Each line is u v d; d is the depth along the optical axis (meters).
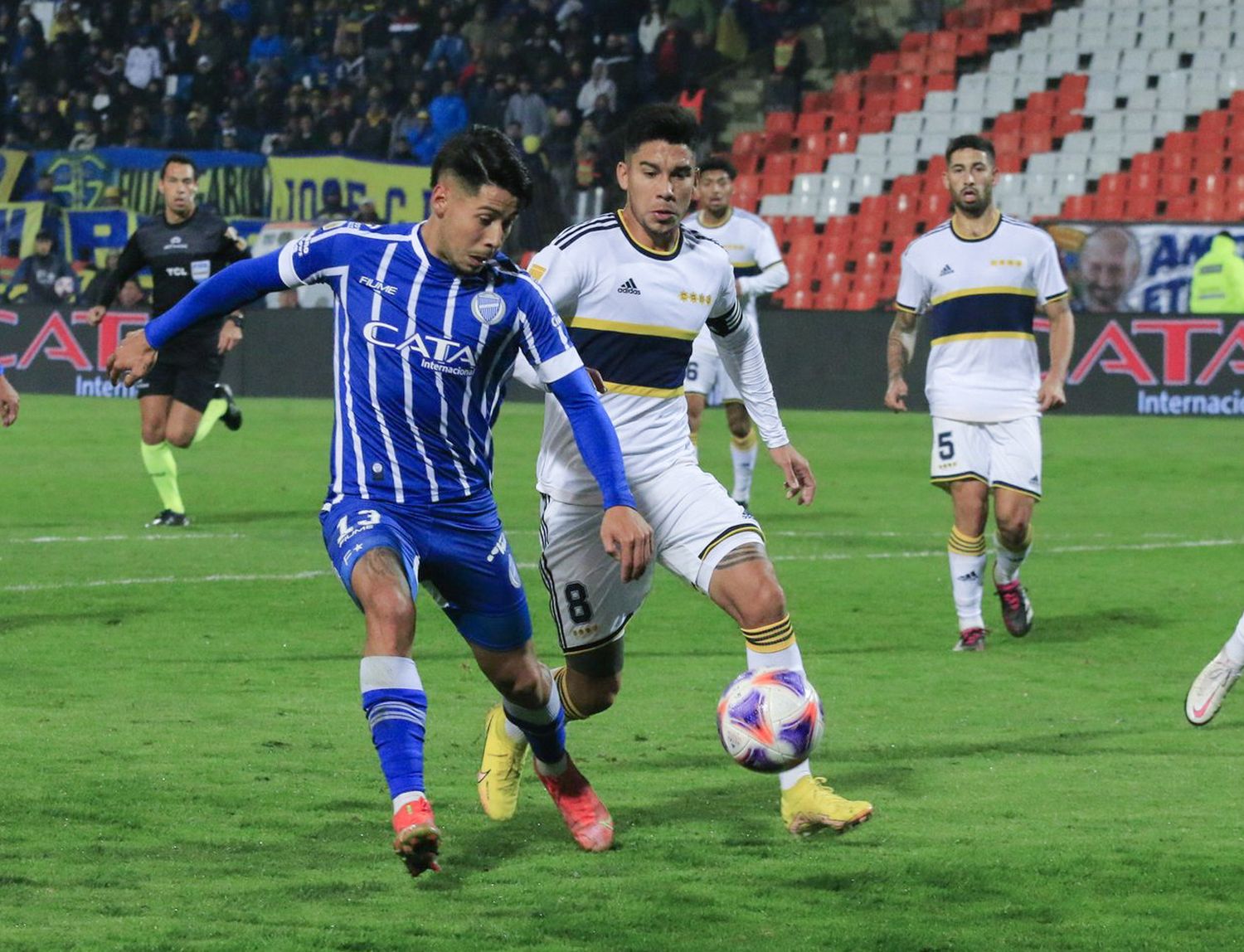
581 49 92.44
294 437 62.56
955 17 94.25
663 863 14.72
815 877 14.23
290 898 13.56
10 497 45.91
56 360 79.00
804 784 14.77
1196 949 12.37
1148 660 25.62
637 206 16.88
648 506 16.72
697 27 94.62
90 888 13.75
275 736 19.67
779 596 15.67
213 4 97.19
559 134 87.94
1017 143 88.69
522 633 14.89
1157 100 88.00
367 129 88.44
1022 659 25.66
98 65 97.19
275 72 92.75
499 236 13.76
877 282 86.38
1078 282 71.88
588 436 14.28
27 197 87.00
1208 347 68.38
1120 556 36.84
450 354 14.04
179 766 18.02
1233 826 15.95
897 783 17.81
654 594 31.80
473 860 14.84
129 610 28.92
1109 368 69.31
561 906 13.38
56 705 21.28
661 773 18.17
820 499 46.69
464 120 87.69
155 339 14.86
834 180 90.81
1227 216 83.75
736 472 44.28
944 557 36.38
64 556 35.09
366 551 13.77
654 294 16.89
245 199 85.56
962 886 13.97
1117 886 13.95
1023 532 26.81
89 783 17.20
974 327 26.91
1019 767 18.58
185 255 39.78
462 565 14.51
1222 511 44.28
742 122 95.12
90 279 82.50
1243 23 89.19
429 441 14.22
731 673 24.20
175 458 55.94
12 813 16.05
